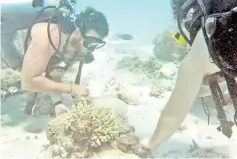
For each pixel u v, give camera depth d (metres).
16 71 1.53
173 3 0.73
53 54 1.06
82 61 1.17
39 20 1.07
